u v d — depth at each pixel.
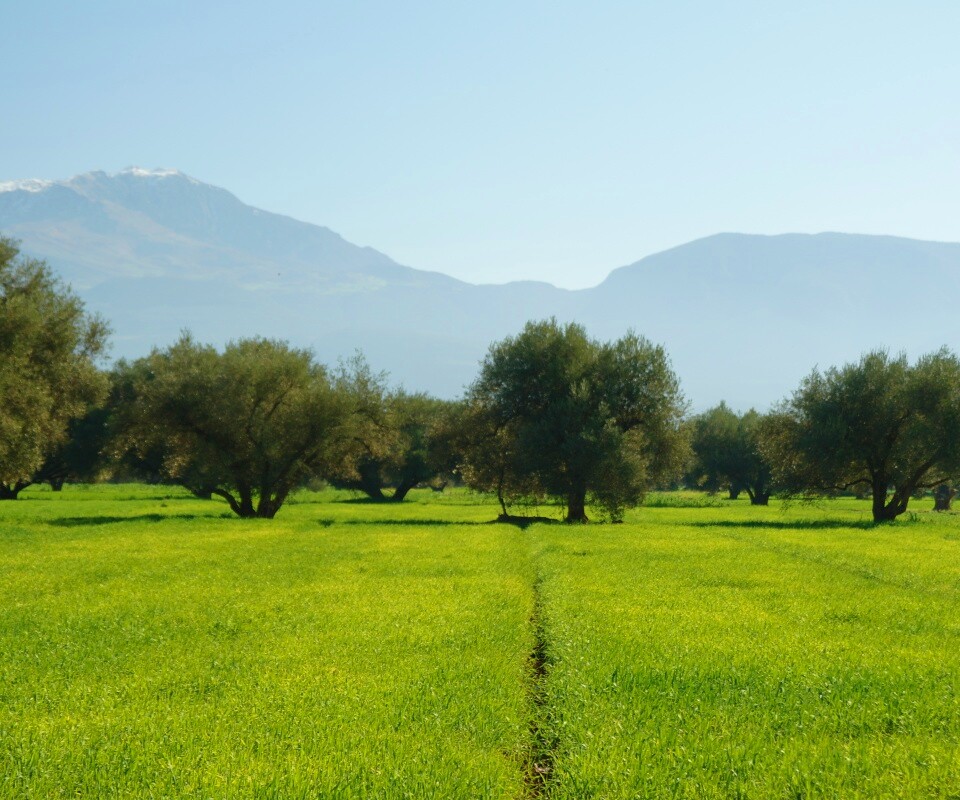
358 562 31.09
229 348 59.12
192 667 14.45
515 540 42.38
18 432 44.84
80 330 53.06
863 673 14.26
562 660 14.89
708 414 107.62
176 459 59.75
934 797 8.96
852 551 35.94
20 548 35.91
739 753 10.14
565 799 8.96
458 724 11.20
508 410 61.72
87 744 10.12
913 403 56.22
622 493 56.72
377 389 63.41
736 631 18.00
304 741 10.37
